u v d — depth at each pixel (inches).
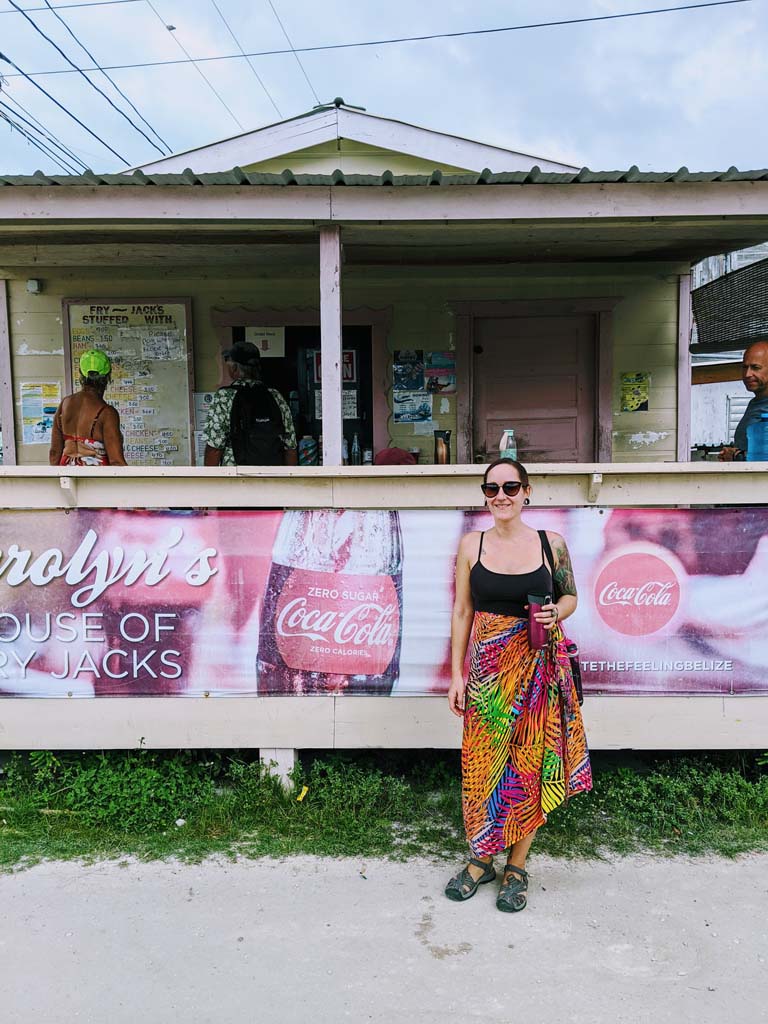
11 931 106.1
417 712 140.6
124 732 142.0
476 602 113.0
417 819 138.9
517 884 112.5
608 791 141.7
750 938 104.5
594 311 248.8
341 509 140.0
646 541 138.9
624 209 149.8
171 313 250.5
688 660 140.4
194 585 140.3
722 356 476.1
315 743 141.4
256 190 148.6
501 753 109.5
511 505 109.7
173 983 95.4
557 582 113.0
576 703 112.9
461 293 249.1
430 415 252.5
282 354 252.1
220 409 189.2
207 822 134.6
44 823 135.3
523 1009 90.7
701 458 348.2
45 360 251.4
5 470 137.3
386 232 165.9
